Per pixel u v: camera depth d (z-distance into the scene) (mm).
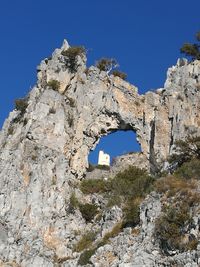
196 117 72125
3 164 64250
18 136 68625
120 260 47344
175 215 46906
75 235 61594
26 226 60125
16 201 61344
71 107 72688
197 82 75250
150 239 47625
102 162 104625
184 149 61562
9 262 56344
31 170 64500
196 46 81500
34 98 73375
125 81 78875
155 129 73625
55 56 77750
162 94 77188
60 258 58469
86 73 77688
